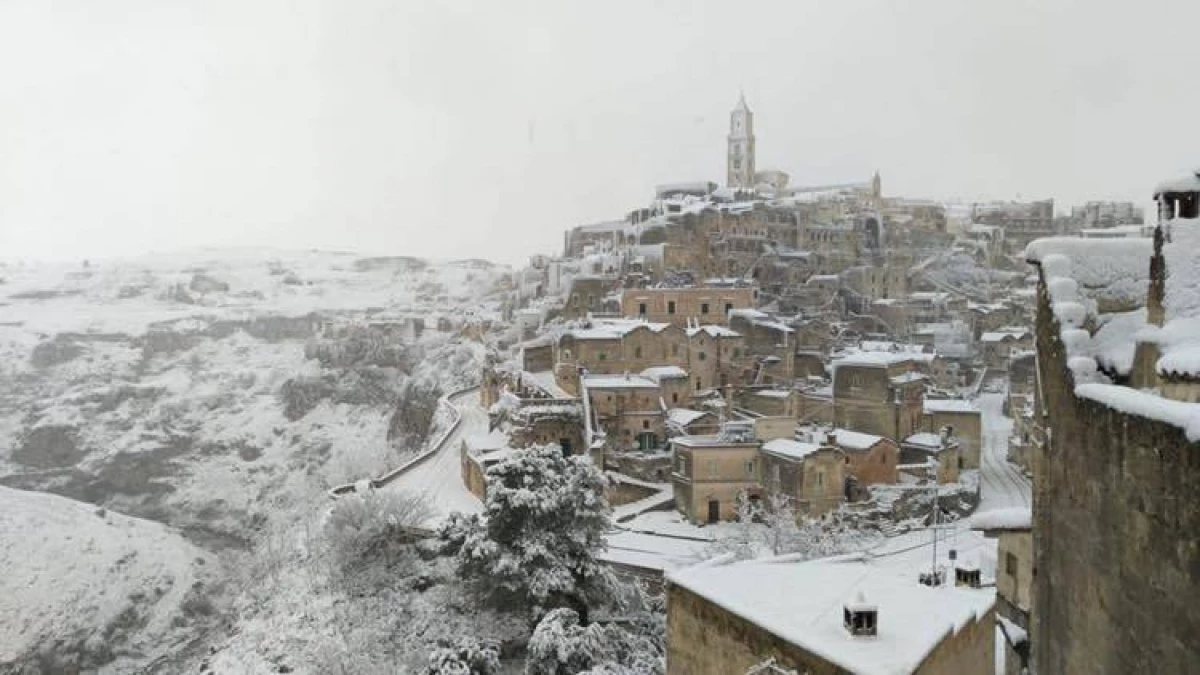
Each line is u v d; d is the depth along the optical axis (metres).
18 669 96.38
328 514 69.94
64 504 124.31
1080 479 17.62
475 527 53.28
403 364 170.75
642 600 51.31
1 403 187.12
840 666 16.73
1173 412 13.13
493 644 46.09
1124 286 20.70
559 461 53.56
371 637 52.69
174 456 165.75
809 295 123.75
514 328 143.88
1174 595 12.95
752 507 66.81
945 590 21.80
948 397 87.25
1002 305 133.75
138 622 106.88
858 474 68.81
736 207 144.00
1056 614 19.61
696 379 90.62
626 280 116.12
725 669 20.11
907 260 154.25
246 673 54.62
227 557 125.69
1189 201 18.20
